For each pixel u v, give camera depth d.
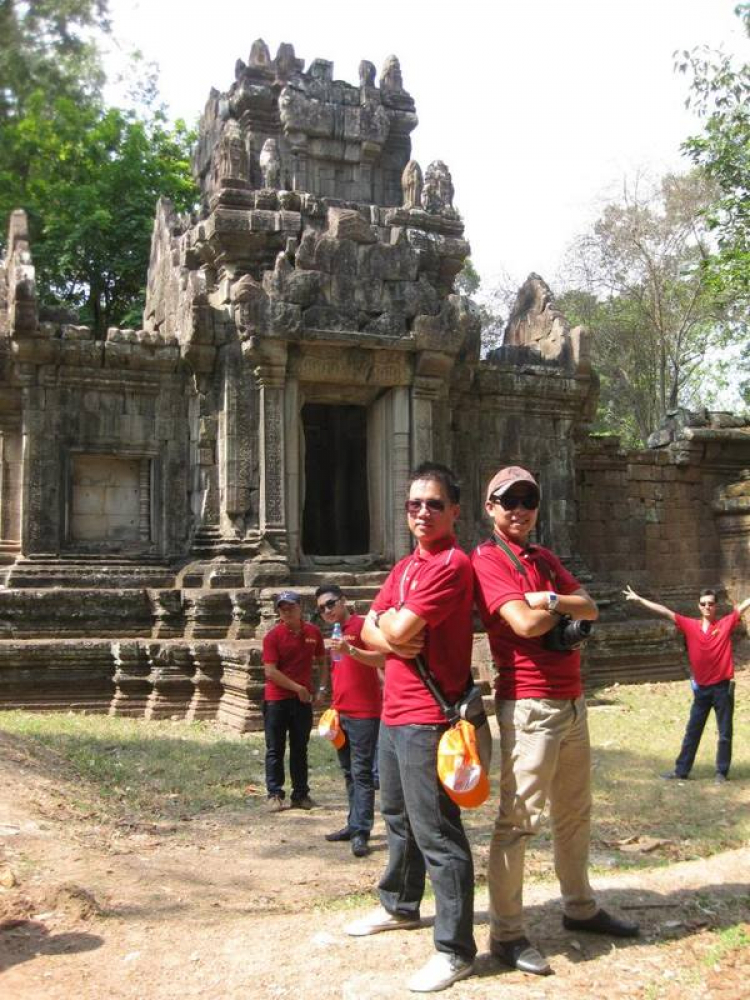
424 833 4.99
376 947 5.34
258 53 19.56
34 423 16.70
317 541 21.89
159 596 16.14
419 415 17.70
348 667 8.31
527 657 5.14
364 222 17.52
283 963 5.21
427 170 20.09
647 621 19.00
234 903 6.85
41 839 7.85
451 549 5.18
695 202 35.72
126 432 17.38
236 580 16.27
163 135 32.84
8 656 14.83
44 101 18.41
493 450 19.81
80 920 6.12
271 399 16.80
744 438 23.44
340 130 19.62
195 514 17.53
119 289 31.72
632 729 13.82
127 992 4.98
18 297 16.34
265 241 17.91
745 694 17.11
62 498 16.84
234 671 14.45
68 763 11.03
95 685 15.30
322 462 21.98
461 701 5.05
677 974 4.93
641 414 38.66
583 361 20.34
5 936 5.79
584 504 22.50
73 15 16.95
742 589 23.41
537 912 5.84
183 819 9.28
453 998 4.66
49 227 29.14
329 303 17.09
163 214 20.42
